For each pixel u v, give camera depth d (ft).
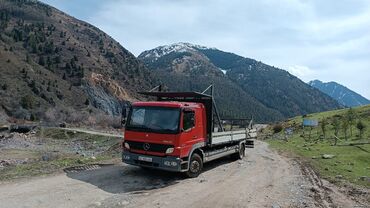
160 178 48.83
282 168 63.21
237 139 69.41
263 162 70.38
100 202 35.27
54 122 287.89
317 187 47.09
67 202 34.55
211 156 57.11
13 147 137.90
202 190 42.73
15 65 458.09
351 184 50.11
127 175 49.65
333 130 186.80
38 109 348.38
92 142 165.99
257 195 41.52
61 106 402.11
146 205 35.29
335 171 61.46
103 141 165.07
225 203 37.42
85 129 233.76
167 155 45.93
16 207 32.24
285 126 257.75
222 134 59.93
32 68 480.64
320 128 212.43
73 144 161.07
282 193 43.04
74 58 595.06
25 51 574.97
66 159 64.23
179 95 56.08
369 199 41.70
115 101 526.16
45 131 207.21
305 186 47.55
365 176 56.75
